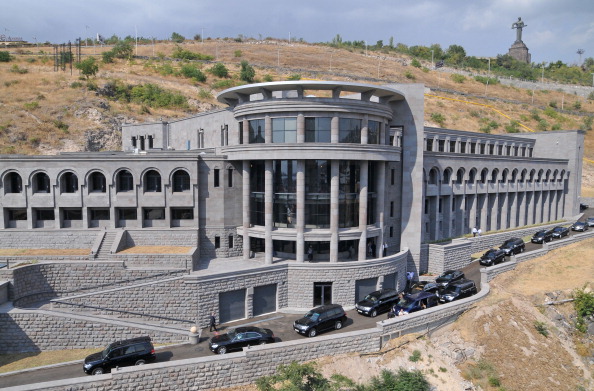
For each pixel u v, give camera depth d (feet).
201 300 122.11
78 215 151.43
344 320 119.75
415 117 164.14
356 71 542.98
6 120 262.67
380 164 150.61
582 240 202.08
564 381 117.19
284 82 131.85
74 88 324.60
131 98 349.41
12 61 387.14
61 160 146.00
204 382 92.17
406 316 115.75
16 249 144.87
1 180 144.87
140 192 149.89
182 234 150.41
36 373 97.09
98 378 86.12
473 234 210.38
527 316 136.15
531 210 263.49
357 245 150.30
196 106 367.25
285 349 98.78
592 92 625.00
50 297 124.88
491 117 468.34
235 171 155.84
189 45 614.75
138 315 120.88
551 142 291.99
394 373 103.81
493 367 114.93
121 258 135.85
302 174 136.87
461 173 214.28
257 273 130.31
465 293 136.87
